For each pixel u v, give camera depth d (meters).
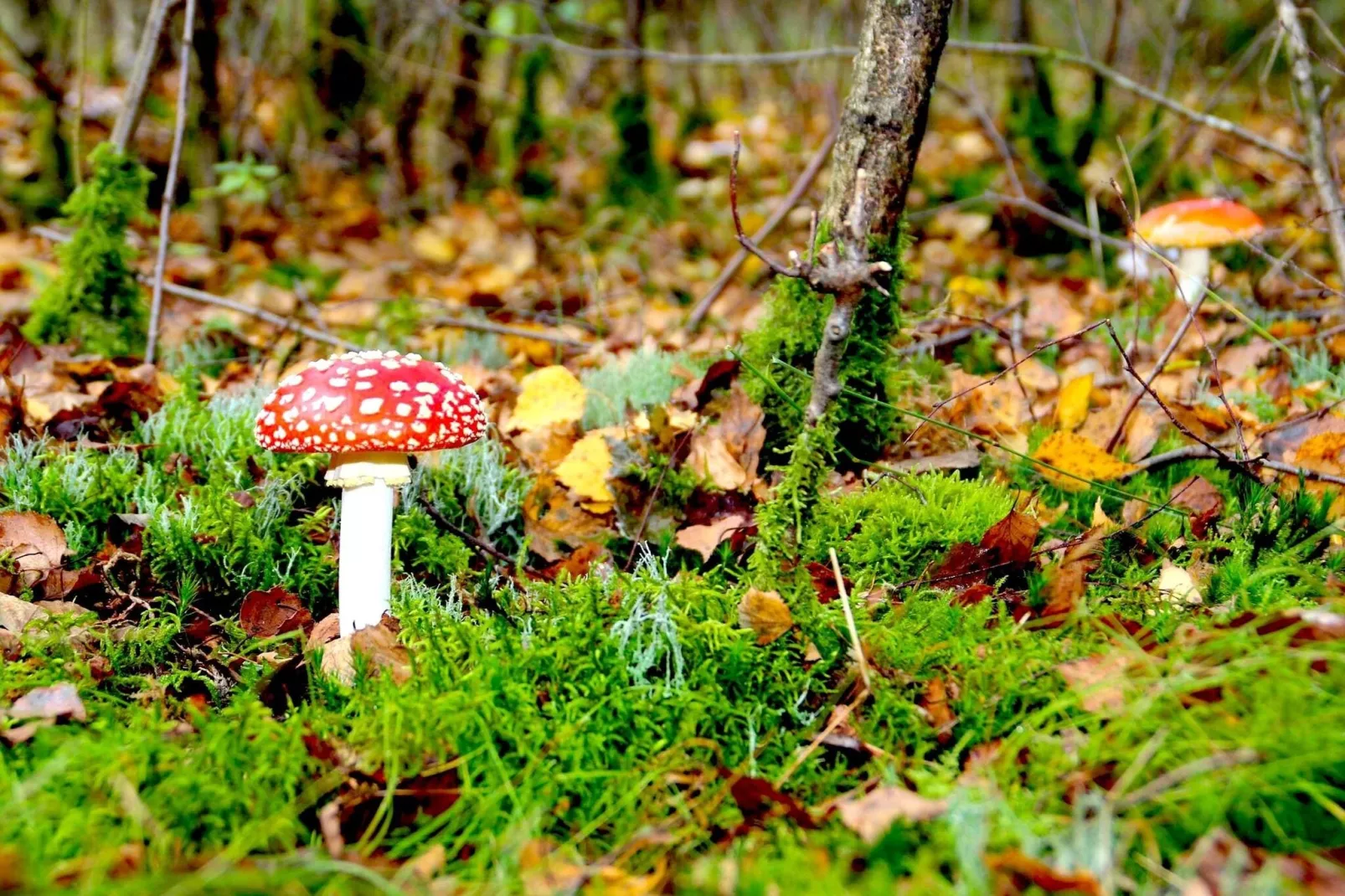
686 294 7.53
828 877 1.73
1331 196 4.72
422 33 9.17
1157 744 1.98
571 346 5.77
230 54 8.75
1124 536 3.08
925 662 2.47
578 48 7.25
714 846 1.99
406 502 3.45
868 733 2.30
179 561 3.13
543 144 10.16
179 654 2.87
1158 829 1.91
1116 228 7.50
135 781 2.02
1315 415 3.63
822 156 6.11
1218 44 9.66
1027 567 3.00
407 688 2.35
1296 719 2.01
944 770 2.06
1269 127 9.47
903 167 3.37
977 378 4.46
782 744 2.32
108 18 9.55
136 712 2.34
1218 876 1.76
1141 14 9.88
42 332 4.99
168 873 1.79
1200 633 2.31
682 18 10.93
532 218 9.36
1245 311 5.51
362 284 7.75
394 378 2.67
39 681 2.44
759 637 2.53
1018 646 2.49
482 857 1.89
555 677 2.42
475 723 2.20
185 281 7.29
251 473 3.63
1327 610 2.39
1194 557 3.01
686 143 11.09
